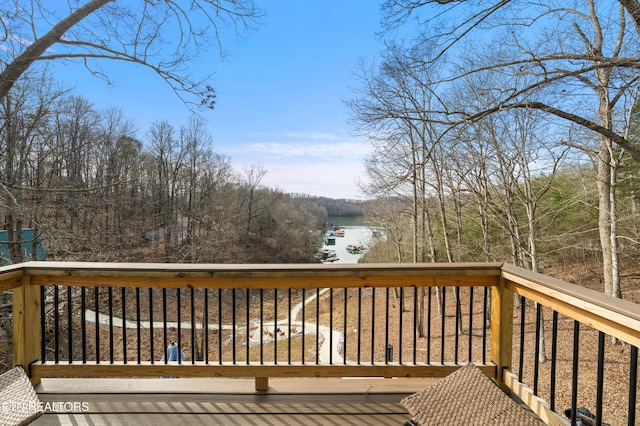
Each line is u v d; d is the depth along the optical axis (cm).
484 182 1129
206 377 223
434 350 1189
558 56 528
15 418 169
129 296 1596
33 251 858
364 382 243
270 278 225
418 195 1445
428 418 175
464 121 627
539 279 183
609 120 788
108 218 1258
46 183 932
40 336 234
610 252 900
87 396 220
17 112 796
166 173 2022
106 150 1448
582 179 1031
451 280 229
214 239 1742
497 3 534
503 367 226
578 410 195
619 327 135
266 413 205
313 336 1514
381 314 1728
